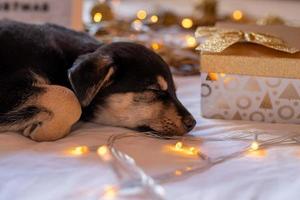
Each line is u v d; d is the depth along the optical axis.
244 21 1.45
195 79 1.00
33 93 0.68
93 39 0.83
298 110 0.77
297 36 0.87
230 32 0.85
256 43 0.82
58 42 0.75
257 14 1.68
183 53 1.11
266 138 0.71
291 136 0.72
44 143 0.66
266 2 2.01
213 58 0.77
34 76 0.69
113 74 0.70
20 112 0.68
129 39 1.18
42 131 0.67
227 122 0.78
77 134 0.70
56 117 0.67
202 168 0.60
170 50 1.12
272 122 0.79
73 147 0.65
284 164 0.62
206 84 0.79
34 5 1.18
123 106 0.71
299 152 0.66
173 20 1.47
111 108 0.72
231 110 0.79
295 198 0.54
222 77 0.78
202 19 1.44
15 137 0.68
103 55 0.70
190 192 0.55
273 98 0.78
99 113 0.73
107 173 0.58
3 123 0.69
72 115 0.68
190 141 0.70
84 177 0.57
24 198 0.53
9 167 0.59
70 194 0.53
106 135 0.70
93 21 1.34
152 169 0.60
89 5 1.67
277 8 1.85
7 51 0.70
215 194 0.54
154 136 0.71
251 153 0.66
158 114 0.71
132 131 0.72
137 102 0.71
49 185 0.55
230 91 0.78
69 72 0.68
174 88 0.75
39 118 0.68
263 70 0.77
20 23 0.77
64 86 0.72
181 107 0.72
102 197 0.53
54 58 0.72
